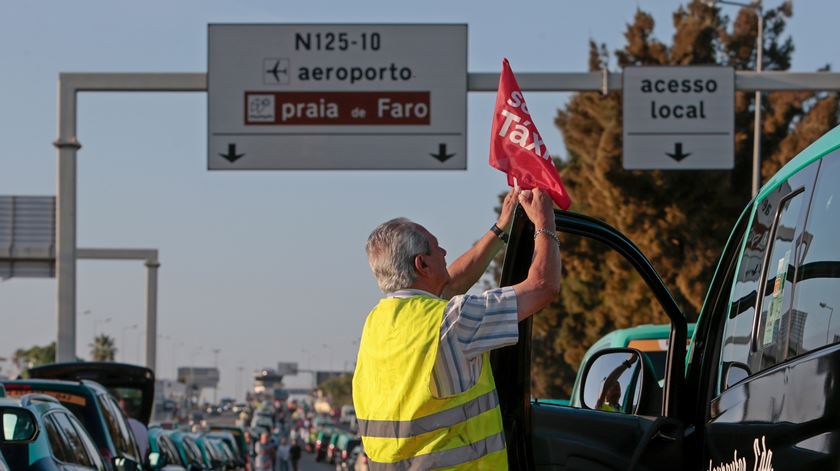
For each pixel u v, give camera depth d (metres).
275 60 40.69
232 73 40.69
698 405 9.55
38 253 99.44
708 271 78.31
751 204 9.28
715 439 9.01
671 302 9.79
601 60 96.75
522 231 9.27
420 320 8.55
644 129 40.47
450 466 8.43
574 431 9.87
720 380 9.26
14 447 18.97
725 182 79.19
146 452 34.47
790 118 84.31
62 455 20.30
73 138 40.94
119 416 28.67
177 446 50.62
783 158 82.50
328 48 40.66
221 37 40.69
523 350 9.15
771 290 8.38
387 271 8.95
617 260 80.38
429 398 8.43
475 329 8.48
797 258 7.95
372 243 9.07
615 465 9.76
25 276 100.06
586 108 85.81
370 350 8.72
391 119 40.56
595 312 82.56
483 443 8.52
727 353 9.19
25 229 99.88
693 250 79.00
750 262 8.93
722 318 9.51
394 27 40.62
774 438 7.77
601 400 10.48
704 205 79.62
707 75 40.47
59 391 26.08
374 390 8.66
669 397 9.73
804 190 8.04
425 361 8.45
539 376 89.38
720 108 40.47
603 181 80.94
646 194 80.06
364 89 40.62
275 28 40.72
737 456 8.48
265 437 88.19
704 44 88.56
